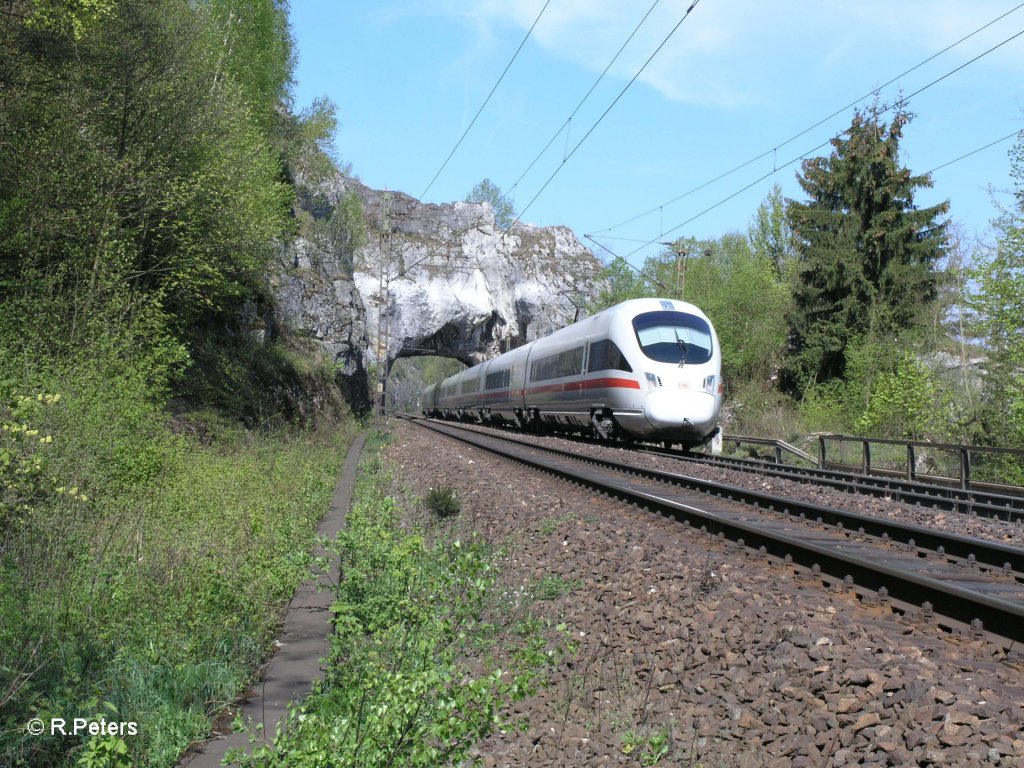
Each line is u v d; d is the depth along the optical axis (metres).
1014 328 23.73
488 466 19.55
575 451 23.58
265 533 8.52
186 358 15.45
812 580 7.75
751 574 7.70
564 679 5.75
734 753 4.36
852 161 43.66
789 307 45.31
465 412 53.81
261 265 23.03
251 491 11.76
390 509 9.37
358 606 6.18
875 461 26.31
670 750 4.52
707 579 7.27
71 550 7.00
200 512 9.87
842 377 43.53
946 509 14.66
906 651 5.38
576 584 7.99
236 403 20.47
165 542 8.03
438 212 111.88
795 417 41.09
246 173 20.11
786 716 4.63
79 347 13.21
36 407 7.66
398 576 6.09
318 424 29.23
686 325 24.94
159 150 17.66
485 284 105.06
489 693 3.82
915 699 4.45
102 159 15.80
